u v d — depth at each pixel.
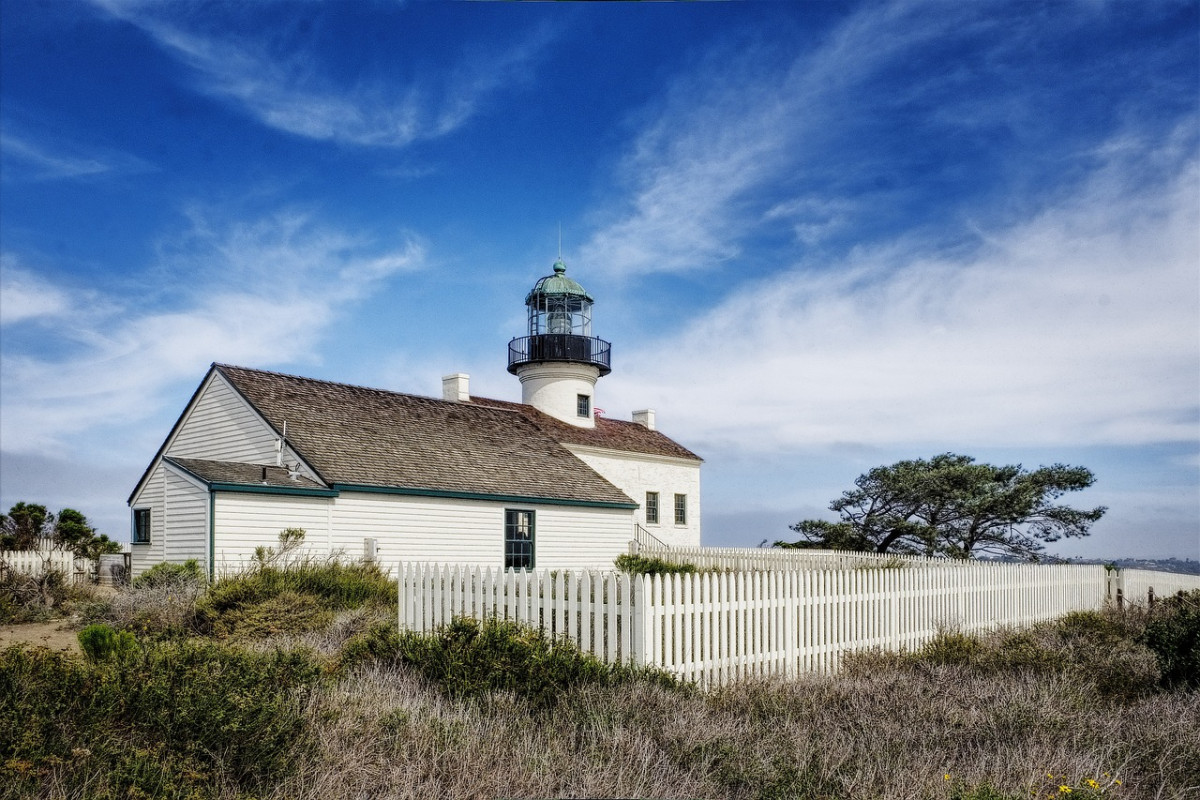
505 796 4.88
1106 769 5.62
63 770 4.60
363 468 20.67
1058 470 36.00
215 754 4.88
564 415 36.19
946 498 35.16
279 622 12.04
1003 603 14.71
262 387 22.30
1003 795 4.84
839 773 5.41
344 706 6.29
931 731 6.35
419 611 10.80
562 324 36.94
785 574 10.42
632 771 5.25
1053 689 7.71
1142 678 8.99
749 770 5.39
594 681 7.55
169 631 11.95
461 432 25.95
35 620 15.10
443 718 6.37
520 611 9.55
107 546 25.03
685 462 38.34
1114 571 18.28
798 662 10.41
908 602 12.46
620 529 27.12
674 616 8.88
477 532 22.62
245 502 18.11
